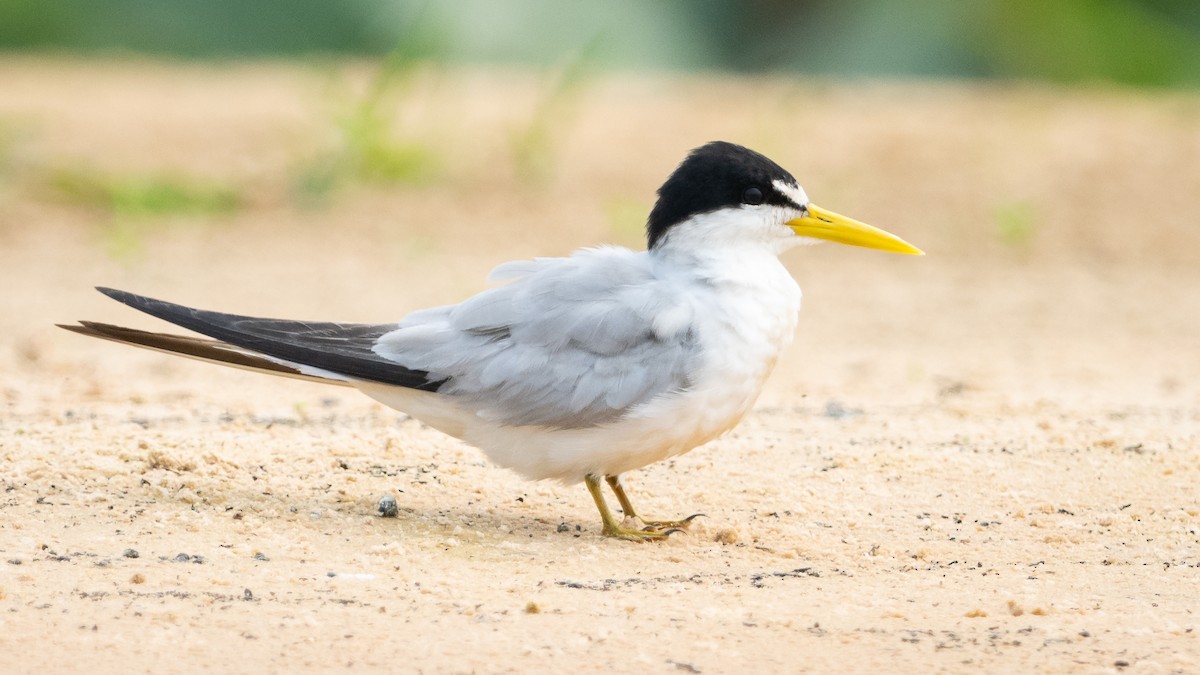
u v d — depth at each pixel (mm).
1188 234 20812
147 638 6879
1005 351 15570
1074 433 11391
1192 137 24828
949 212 21578
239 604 7355
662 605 7547
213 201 21891
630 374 8781
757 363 9047
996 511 9531
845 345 15859
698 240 9289
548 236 20438
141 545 8227
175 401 12367
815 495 9836
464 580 7910
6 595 7375
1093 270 19562
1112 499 9781
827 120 26203
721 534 8938
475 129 25406
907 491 9938
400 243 20172
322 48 34625
